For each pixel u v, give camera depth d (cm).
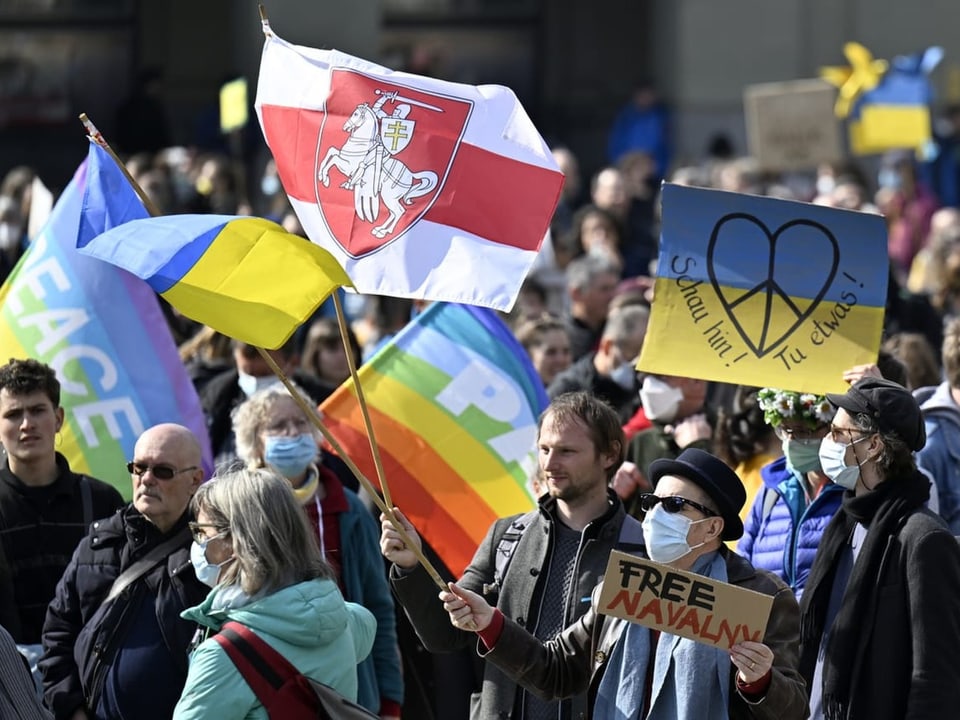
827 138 4684
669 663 1495
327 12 5675
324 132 1794
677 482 1519
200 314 1557
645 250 4297
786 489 1880
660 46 7775
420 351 2125
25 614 1956
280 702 1504
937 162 6116
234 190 4644
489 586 1745
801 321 1855
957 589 1608
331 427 2088
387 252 1761
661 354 1848
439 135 1772
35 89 8238
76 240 2009
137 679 1759
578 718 1645
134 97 6606
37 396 1955
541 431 1722
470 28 8700
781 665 1479
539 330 2733
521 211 1759
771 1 7525
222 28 8275
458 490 2097
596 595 1559
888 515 1638
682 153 7512
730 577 1512
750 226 1869
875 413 1653
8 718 1552
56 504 1981
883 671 1611
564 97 8688
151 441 1803
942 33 7712
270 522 1528
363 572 1969
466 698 2123
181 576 1778
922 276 4372
